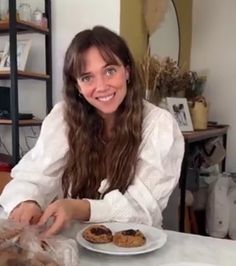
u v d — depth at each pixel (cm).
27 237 65
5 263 57
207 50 330
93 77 107
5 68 238
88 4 235
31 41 256
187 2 326
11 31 216
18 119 228
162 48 284
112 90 109
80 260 75
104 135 122
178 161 119
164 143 114
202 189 284
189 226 264
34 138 268
